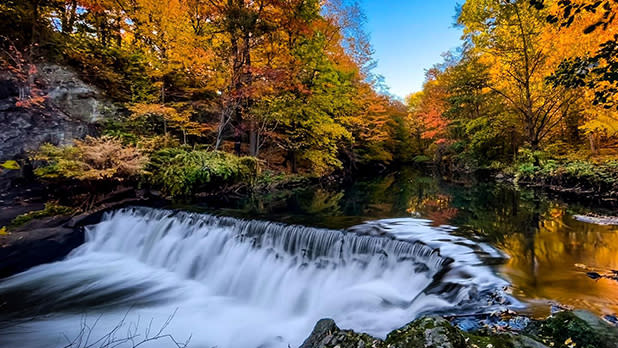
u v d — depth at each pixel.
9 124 8.62
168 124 12.38
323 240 5.40
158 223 6.96
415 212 8.16
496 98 16.30
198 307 4.60
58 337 3.64
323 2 16.22
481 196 11.21
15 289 4.83
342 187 14.80
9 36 9.56
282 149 15.67
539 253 4.65
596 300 3.09
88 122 10.25
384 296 4.14
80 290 4.96
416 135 33.62
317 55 13.27
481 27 14.13
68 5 11.58
